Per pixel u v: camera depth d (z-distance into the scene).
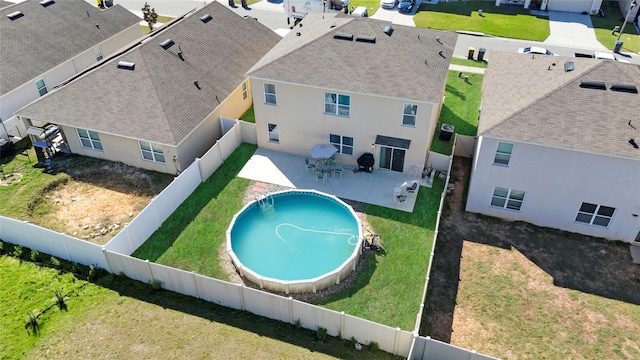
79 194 27.28
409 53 27.56
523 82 25.80
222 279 21.92
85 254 22.03
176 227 24.86
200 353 18.69
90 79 29.58
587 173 22.64
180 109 28.44
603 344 19.27
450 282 21.88
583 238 24.44
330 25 30.56
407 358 18.27
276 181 28.14
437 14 52.00
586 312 20.55
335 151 28.25
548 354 18.91
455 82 38.75
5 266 22.62
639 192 22.30
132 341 19.14
